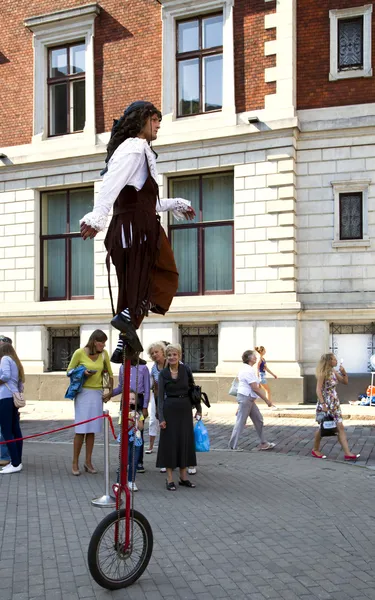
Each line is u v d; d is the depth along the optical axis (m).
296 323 17.12
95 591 4.72
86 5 19.64
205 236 18.84
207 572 5.10
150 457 10.52
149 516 6.77
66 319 19.56
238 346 17.64
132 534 4.84
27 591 4.72
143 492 7.95
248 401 10.99
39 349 19.88
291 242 17.31
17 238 20.61
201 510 7.02
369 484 8.36
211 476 8.91
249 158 17.83
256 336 17.45
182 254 19.11
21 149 20.62
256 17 17.89
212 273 18.75
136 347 4.16
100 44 19.81
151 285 4.13
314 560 5.38
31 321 20.00
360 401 16.80
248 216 17.81
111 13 19.67
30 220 20.47
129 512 4.79
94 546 4.60
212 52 18.62
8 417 9.00
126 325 4.07
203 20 18.80
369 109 17.17
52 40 20.39
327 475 8.92
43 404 18.73
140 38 19.33
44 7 20.53
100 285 19.39
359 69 17.38
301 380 16.86
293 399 16.91
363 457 10.37
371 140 17.17
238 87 18.09
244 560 5.38
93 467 9.21
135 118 4.00
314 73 17.62
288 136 17.41
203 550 5.64
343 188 17.33
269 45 17.69
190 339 18.61
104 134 19.61
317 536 6.05
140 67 19.31
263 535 6.08
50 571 5.14
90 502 7.35
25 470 9.26
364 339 17.36
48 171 20.25
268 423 14.38
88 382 8.93
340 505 7.25
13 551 5.63
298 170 17.69
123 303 4.13
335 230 17.34
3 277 20.75
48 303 19.97
